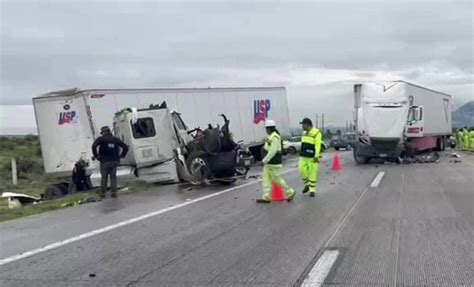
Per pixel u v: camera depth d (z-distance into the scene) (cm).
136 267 764
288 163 3538
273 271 728
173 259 807
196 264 774
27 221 1225
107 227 1101
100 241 955
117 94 2375
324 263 764
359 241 911
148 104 2547
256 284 670
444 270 720
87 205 1495
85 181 2223
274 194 1472
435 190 1698
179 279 699
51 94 2305
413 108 3331
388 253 820
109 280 701
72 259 822
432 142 4303
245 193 1683
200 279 696
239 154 2150
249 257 810
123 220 1188
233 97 3198
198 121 2900
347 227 1046
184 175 2036
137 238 974
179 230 1048
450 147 5706
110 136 1700
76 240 970
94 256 838
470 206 1323
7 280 709
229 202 1464
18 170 3722
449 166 2950
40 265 788
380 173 2436
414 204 1369
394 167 2878
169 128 2094
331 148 6341
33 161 4056
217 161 1962
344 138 5947
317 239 934
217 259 802
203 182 1980
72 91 2280
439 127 4428
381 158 3225
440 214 1196
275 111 3569
